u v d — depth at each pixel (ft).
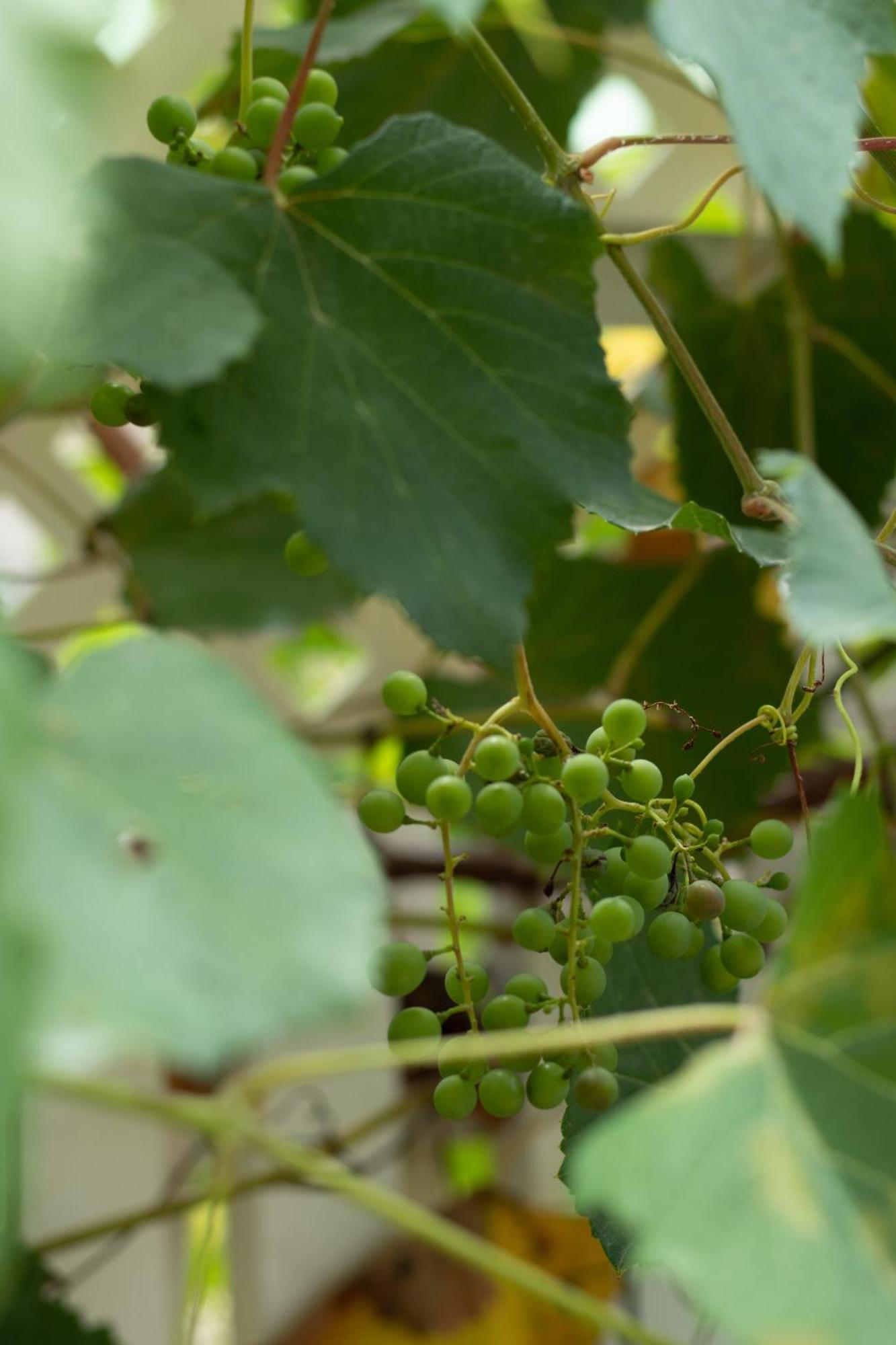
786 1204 2.26
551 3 3.89
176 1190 3.79
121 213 2.51
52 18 1.88
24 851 2.07
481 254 2.62
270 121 2.73
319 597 4.04
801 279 3.55
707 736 3.49
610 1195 2.24
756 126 2.37
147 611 4.15
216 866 2.16
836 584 2.42
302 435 2.54
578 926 2.63
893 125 3.33
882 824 2.39
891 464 3.60
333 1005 2.14
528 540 2.57
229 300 2.47
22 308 1.84
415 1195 4.39
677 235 3.64
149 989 2.03
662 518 2.77
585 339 2.62
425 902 4.65
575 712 3.79
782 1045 2.34
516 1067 2.63
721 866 2.72
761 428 3.66
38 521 4.51
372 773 4.84
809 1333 2.20
